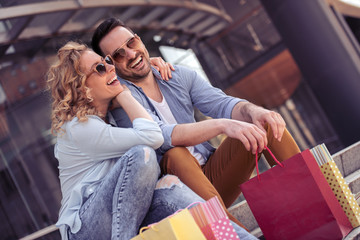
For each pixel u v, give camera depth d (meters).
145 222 1.73
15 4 7.08
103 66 1.95
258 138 1.79
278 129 1.92
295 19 6.46
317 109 10.32
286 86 10.75
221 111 2.31
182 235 1.27
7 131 7.19
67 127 1.84
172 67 2.42
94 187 1.76
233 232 1.36
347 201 1.64
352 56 6.31
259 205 1.61
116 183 1.64
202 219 1.35
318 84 6.48
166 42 10.26
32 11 7.09
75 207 1.76
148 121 1.83
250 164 2.12
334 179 1.66
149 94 2.32
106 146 1.79
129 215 1.61
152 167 1.64
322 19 6.34
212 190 1.73
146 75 2.30
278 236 1.59
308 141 10.37
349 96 6.25
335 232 1.52
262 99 10.61
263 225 1.61
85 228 1.68
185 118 2.36
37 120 7.51
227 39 10.57
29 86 7.48
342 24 6.79
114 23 2.32
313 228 1.54
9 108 7.35
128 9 9.30
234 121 1.85
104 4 8.26
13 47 7.62
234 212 2.24
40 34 7.84
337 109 6.37
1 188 6.64
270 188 1.59
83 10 8.39
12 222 6.41
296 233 1.56
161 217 1.67
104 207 1.66
